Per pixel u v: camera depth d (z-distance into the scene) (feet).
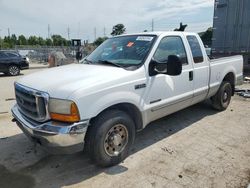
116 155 11.82
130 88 11.78
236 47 37.06
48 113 10.21
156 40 13.53
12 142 14.84
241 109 20.98
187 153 13.20
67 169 11.84
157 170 11.62
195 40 16.46
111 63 13.23
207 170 11.55
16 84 12.36
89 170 11.71
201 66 16.47
